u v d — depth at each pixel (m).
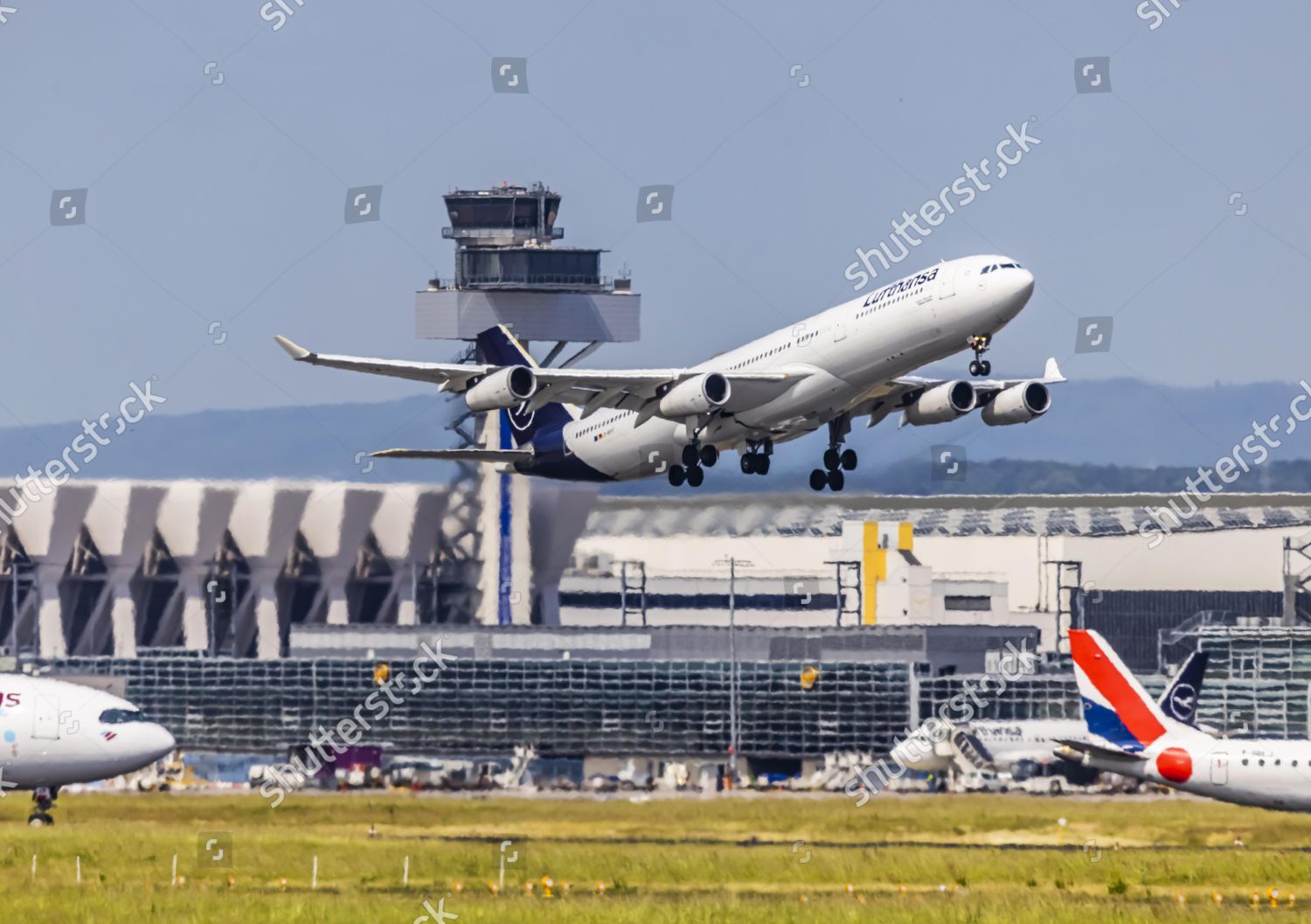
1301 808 193.88
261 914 140.75
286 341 193.25
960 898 151.50
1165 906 145.88
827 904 145.88
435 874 165.38
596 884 160.75
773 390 195.12
